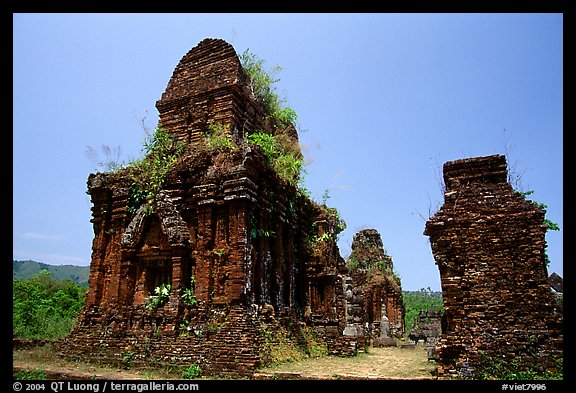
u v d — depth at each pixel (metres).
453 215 12.43
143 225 16.03
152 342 13.70
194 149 17.06
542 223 11.51
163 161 17.25
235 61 19.34
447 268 12.05
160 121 19.95
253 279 14.58
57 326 21.30
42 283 32.12
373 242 38.41
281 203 17.22
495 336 10.95
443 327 13.42
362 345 19.50
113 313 15.38
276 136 20.12
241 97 19.25
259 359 12.26
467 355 10.94
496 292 11.33
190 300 14.21
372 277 35.25
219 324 13.34
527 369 10.39
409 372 12.27
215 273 14.35
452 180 13.06
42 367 12.82
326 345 17.58
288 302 17.16
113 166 17.98
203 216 14.99
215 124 18.42
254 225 15.00
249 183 14.69
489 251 11.73
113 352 14.10
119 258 16.33
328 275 19.03
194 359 12.73
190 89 19.75
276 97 22.19
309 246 19.53
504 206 12.02
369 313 33.34
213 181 15.18
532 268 11.23
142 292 15.55
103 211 17.36
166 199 15.91
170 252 15.39
